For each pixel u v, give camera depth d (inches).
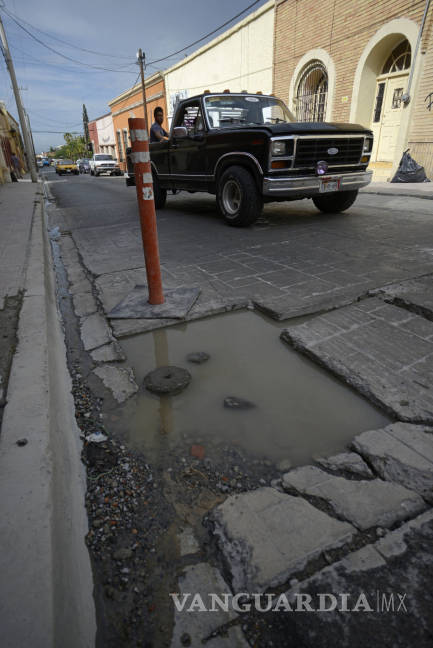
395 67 413.7
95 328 111.1
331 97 475.5
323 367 87.7
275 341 101.1
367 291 120.4
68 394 80.7
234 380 85.5
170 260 168.4
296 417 73.4
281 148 188.9
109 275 156.5
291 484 57.3
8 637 31.9
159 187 303.3
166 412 76.4
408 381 78.5
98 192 557.0
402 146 406.0
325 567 44.5
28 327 94.6
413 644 37.0
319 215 257.9
